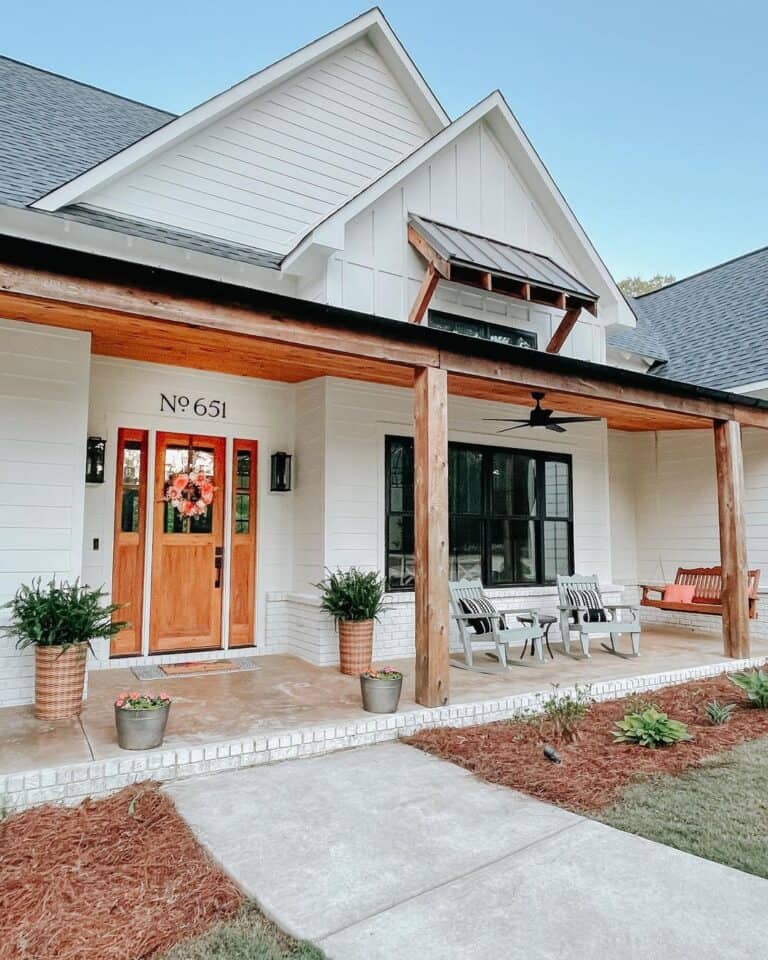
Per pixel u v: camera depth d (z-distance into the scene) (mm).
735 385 8523
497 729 4805
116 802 3455
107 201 6328
